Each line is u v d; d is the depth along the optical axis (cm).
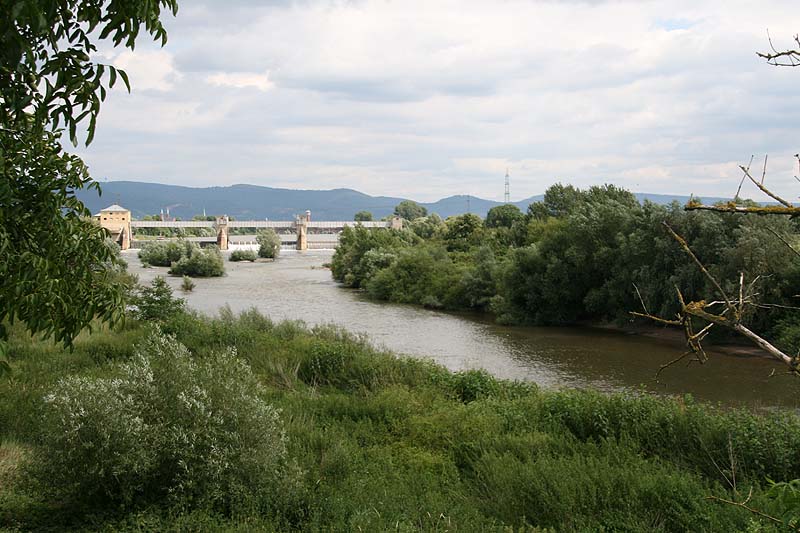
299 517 735
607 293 3597
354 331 3341
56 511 695
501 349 2864
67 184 460
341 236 7125
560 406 1261
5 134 437
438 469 1004
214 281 6556
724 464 957
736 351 2705
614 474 874
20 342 1611
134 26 377
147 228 15650
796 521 278
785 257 2664
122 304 501
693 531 739
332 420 1227
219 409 796
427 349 2844
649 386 2100
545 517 786
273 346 1956
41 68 368
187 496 713
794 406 1803
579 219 3788
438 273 4872
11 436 896
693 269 3000
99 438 697
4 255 413
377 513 715
